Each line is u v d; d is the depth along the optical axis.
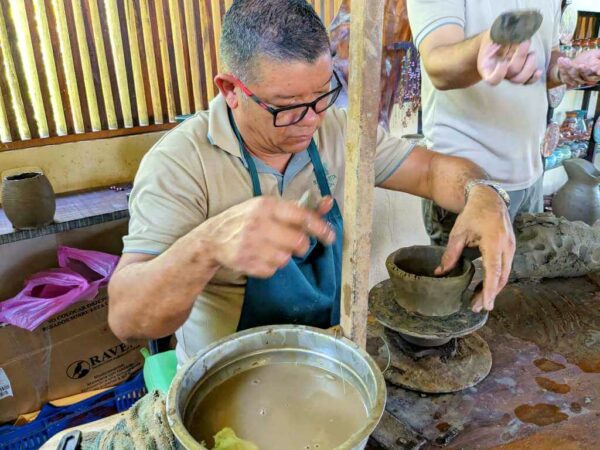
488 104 1.36
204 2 1.98
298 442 0.67
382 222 2.12
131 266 0.83
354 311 0.78
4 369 1.82
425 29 1.19
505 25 0.69
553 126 1.89
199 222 0.98
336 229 1.03
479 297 0.99
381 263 2.20
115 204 1.87
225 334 1.07
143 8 1.88
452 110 1.41
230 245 0.65
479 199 1.00
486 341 1.09
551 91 1.63
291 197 1.05
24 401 1.90
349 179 0.71
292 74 0.78
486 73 0.73
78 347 1.95
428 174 1.17
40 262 1.96
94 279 2.00
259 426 0.70
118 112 2.00
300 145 0.92
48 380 1.92
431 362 1.00
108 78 1.92
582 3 3.07
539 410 0.89
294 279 0.94
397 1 1.83
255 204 0.64
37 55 1.78
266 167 1.01
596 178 2.45
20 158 1.87
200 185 0.98
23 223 1.66
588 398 0.92
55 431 1.86
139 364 2.13
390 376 0.96
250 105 0.85
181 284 0.74
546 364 1.02
